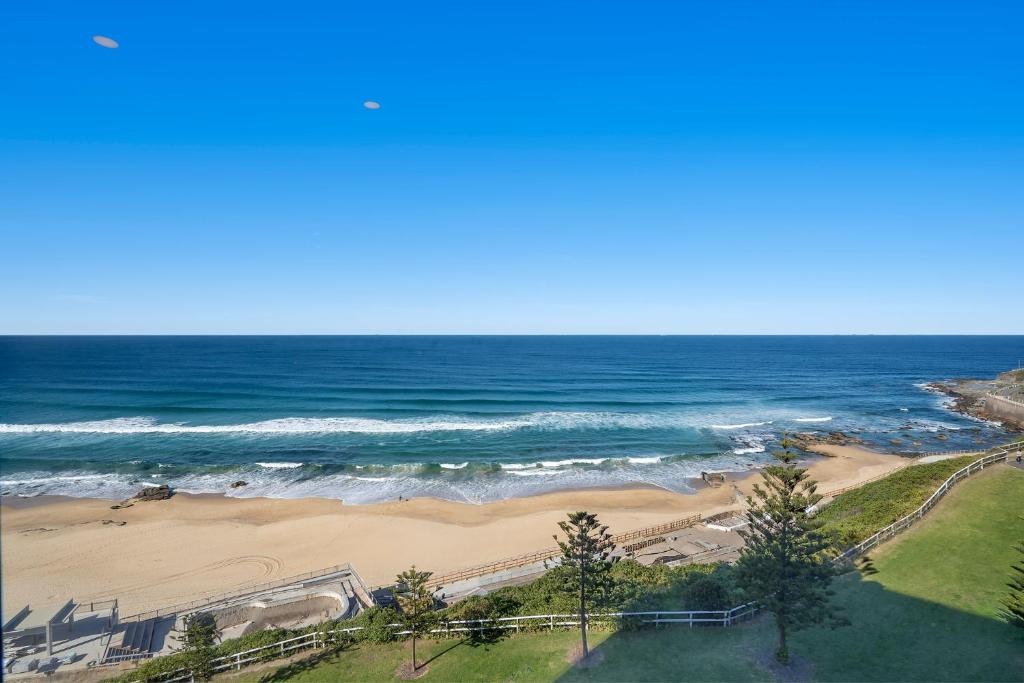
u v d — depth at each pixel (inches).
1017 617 690.8
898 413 2947.8
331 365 5241.1
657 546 1149.7
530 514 1510.8
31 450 2102.6
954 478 1130.0
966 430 2544.3
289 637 819.4
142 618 983.6
